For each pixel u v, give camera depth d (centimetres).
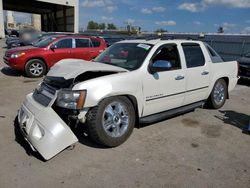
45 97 362
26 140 353
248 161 355
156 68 416
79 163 332
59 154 352
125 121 387
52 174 306
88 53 1015
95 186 288
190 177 311
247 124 497
